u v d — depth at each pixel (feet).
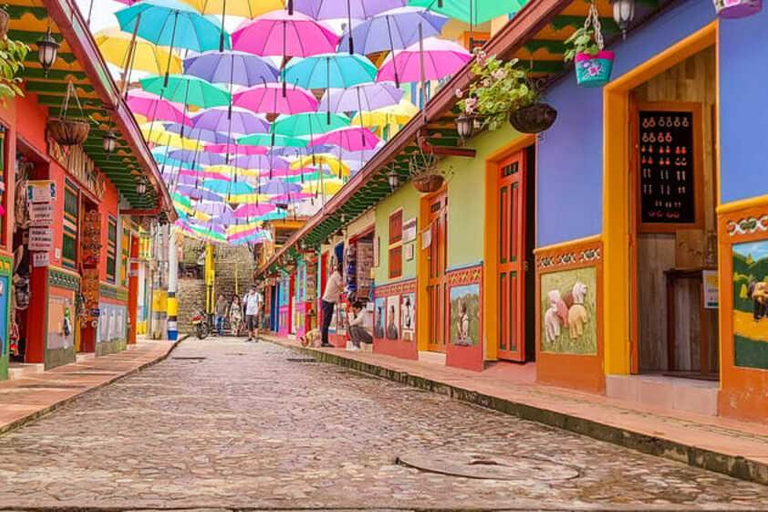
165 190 61.41
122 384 33.37
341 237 77.66
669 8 22.84
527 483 14.12
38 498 12.29
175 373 41.32
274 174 70.64
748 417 18.83
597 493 13.34
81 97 34.19
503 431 21.13
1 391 27.27
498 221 38.09
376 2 34.73
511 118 27.20
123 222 61.36
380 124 50.72
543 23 24.48
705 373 25.41
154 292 90.79
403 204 54.44
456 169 42.52
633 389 24.49
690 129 28.43
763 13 18.66
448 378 34.06
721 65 20.12
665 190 28.25
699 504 12.53
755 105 18.80
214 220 95.04
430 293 49.78
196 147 57.82
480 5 29.94
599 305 26.50
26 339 36.47
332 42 36.81
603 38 25.67
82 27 26.78
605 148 26.48
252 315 105.50
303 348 70.38
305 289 97.14
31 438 18.51
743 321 18.95
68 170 39.96
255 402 27.53
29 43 27.45
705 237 27.58
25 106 32.22
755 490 13.64
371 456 16.84
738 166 19.33
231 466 15.42
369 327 64.03
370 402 28.50
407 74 38.27
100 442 18.06
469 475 14.75
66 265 41.39
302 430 20.74
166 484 13.60
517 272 35.58
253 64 41.60
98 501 12.14
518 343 35.32
